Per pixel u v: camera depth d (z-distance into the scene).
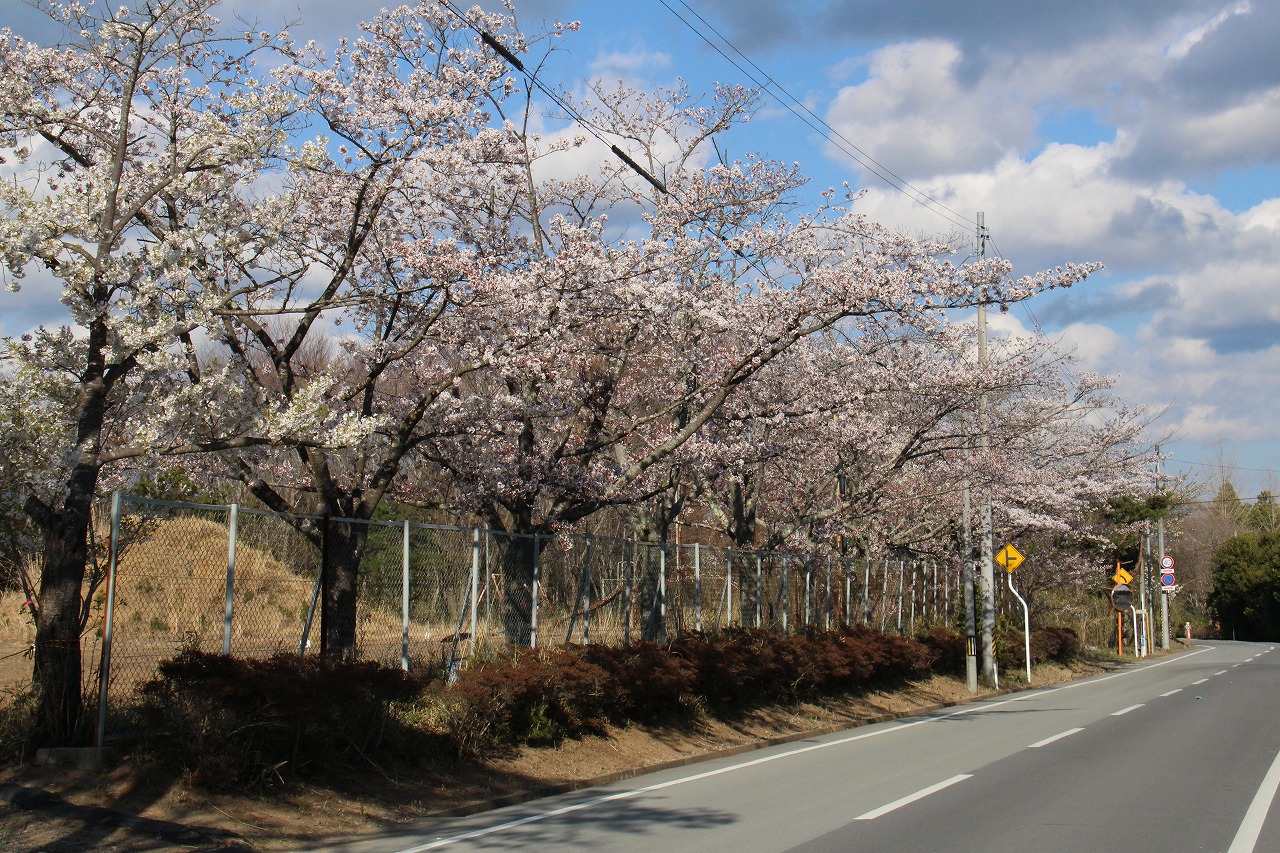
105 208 10.02
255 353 20.02
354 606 12.71
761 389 20.00
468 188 16.03
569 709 13.55
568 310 15.00
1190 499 58.00
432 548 13.81
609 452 21.27
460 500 16.70
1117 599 44.69
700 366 18.33
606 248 15.61
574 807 10.48
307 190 13.94
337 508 13.17
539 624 15.78
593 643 15.80
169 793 8.88
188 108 13.20
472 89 15.00
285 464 15.32
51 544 9.50
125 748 9.39
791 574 23.06
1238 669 34.38
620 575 17.20
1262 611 68.81
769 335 16.73
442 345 15.16
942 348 20.73
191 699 9.37
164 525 11.82
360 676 10.70
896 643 23.86
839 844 8.39
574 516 16.88
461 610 13.68
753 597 21.17
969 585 26.25
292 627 12.16
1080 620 47.34
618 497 17.17
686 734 15.56
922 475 26.56
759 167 20.02
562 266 14.71
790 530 22.59
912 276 16.33
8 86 10.93
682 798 10.89
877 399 20.25
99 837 7.93
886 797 10.68
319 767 10.29
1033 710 21.17
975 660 26.16
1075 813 9.80
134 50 11.85
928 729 17.83
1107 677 32.84
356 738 10.77
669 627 18.06
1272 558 67.56
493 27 16.05
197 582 11.23
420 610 13.50
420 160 14.01
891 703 22.17
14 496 9.67
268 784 9.54
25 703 9.46
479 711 12.21
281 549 13.45
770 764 13.63
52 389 9.81
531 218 17.44
